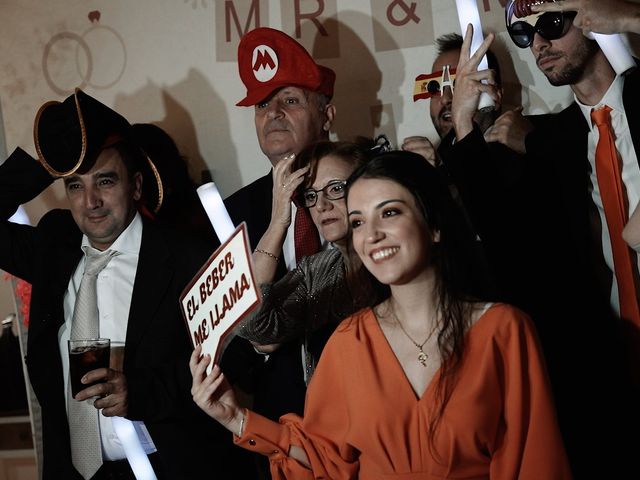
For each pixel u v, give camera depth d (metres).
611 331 2.07
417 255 1.60
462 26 2.12
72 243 2.49
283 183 2.12
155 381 2.21
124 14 3.26
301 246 2.37
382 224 1.61
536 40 2.13
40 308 2.38
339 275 2.12
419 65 2.95
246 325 2.11
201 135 3.18
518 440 1.53
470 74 2.09
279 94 2.62
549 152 2.19
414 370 1.61
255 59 2.62
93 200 2.36
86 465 2.24
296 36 3.06
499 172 2.14
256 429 1.75
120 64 3.27
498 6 2.85
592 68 2.13
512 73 2.84
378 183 1.62
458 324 1.58
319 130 2.67
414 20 2.95
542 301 2.09
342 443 1.67
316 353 2.16
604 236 2.14
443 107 2.54
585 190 2.14
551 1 2.09
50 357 2.36
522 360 1.56
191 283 1.85
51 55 3.35
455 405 1.54
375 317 1.70
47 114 2.39
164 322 2.29
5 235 2.52
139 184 2.50
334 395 1.71
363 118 3.00
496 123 2.25
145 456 2.16
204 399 1.73
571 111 2.21
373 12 2.99
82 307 2.33
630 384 2.03
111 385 2.11
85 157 2.34
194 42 3.18
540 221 2.15
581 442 2.02
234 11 3.13
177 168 2.90
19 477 3.23
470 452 1.53
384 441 1.59
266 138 2.62
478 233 2.08
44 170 2.50
